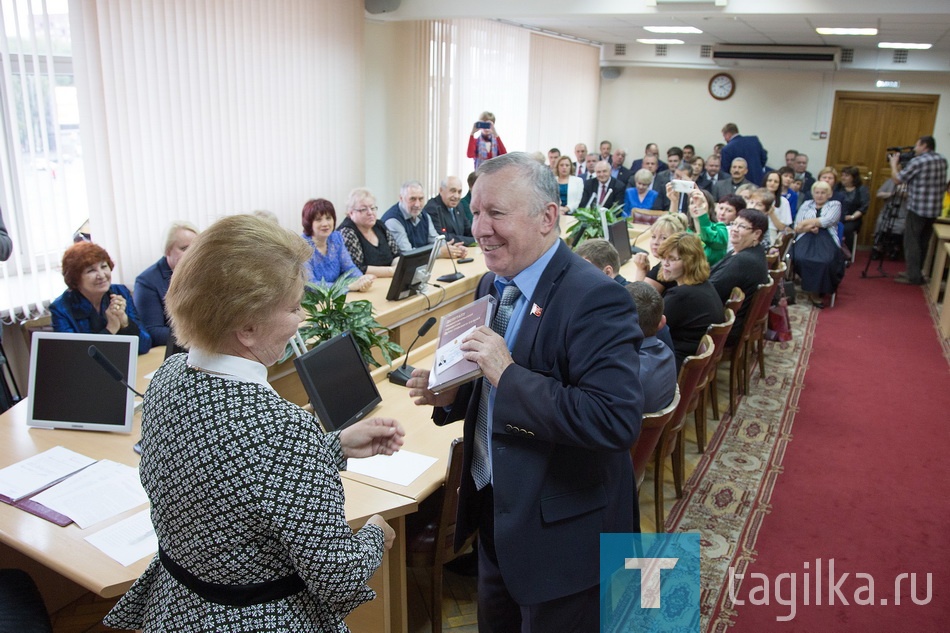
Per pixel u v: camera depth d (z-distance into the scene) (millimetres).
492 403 1521
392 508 1910
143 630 1152
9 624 1772
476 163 7223
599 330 1330
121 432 2279
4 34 3477
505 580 1412
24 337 3752
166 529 1049
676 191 5477
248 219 1068
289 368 3158
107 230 4328
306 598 1111
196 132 4816
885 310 6816
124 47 4270
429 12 6410
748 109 10664
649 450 2344
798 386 4809
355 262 4586
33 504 1863
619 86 11359
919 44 8211
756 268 4199
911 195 7754
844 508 3244
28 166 3686
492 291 1615
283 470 1001
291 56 5523
